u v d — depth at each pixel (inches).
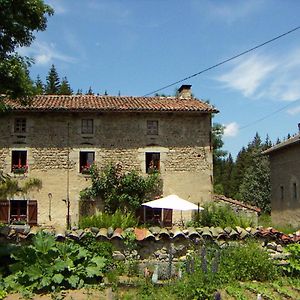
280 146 1088.2
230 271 444.1
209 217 661.9
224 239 534.0
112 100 945.5
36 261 441.1
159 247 529.0
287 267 470.0
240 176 2335.1
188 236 529.0
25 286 423.5
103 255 501.7
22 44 522.0
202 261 424.8
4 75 504.7
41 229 530.3
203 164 903.7
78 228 563.8
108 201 860.6
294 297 388.8
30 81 540.4
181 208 708.0
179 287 398.3
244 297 381.4
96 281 449.7
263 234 535.8
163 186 888.3
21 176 869.8
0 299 392.5
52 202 869.2
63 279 430.3
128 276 476.7
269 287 423.8
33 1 498.9
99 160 885.2
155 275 438.6
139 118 899.4
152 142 897.5
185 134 907.4
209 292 388.2
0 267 466.3
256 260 457.7
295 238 539.5
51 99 935.0
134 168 888.9
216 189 1867.6
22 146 877.8
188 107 895.7
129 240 519.5
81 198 871.7
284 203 1106.1
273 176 1197.7
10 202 866.8
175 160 899.4
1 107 542.3
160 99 975.0
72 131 887.7
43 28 533.0
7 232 516.7
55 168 877.8
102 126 893.8
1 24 492.1
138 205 859.4
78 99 946.1
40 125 885.2
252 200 1551.4
